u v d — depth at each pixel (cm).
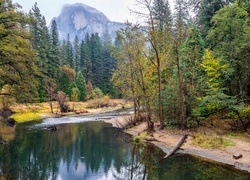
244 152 1370
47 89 4659
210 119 2214
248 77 2014
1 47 1884
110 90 7262
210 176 1132
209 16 2812
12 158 1578
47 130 2664
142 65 2389
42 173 1301
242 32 2109
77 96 5847
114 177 1245
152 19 2088
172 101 2153
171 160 1434
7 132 2497
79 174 1288
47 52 5594
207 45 2667
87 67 7375
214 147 1534
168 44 2091
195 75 2134
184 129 2089
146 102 2345
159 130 2212
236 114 1917
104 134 2433
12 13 1945
